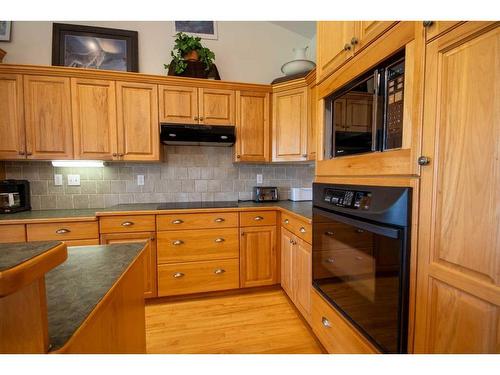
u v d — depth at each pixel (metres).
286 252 2.22
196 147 2.73
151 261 2.18
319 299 1.43
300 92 2.45
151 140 2.30
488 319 0.62
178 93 2.35
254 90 2.52
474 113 0.64
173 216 2.21
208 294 2.35
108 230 2.09
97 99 2.19
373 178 1.00
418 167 0.79
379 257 0.94
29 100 2.07
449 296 0.71
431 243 0.76
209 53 2.44
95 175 2.51
